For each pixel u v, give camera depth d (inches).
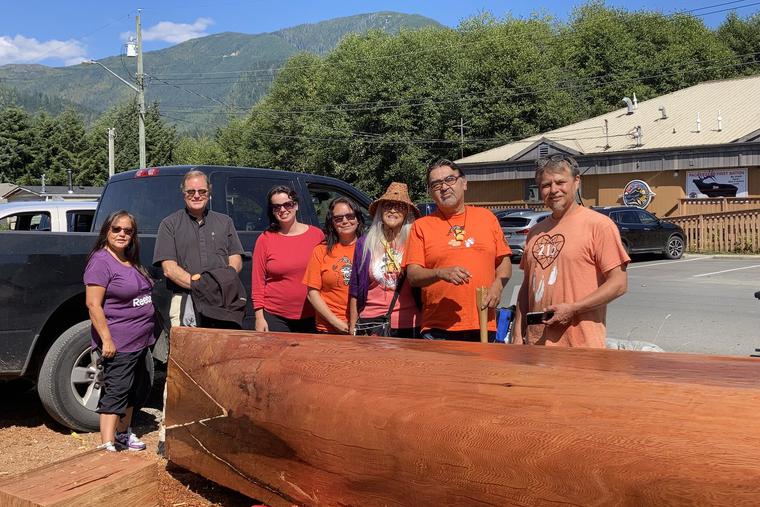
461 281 140.9
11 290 177.5
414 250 155.9
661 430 70.1
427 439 89.0
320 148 1817.2
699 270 649.6
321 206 264.1
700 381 77.0
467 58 1723.7
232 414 123.0
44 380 181.8
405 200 163.6
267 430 114.7
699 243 878.4
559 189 133.0
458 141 1632.6
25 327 179.6
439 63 1721.2
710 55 1980.8
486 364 93.7
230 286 170.6
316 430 104.7
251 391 119.0
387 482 94.4
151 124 2832.2
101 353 166.2
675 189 982.4
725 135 960.3
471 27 2016.5
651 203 1007.6
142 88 1249.4
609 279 127.6
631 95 1824.6
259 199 239.0
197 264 176.1
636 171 1014.4
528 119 1651.1
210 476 130.0
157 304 202.8
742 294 478.3
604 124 1184.2
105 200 250.8
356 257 169.9
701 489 64.9
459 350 109.2
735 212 850.1
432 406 90.8
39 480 101.4
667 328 350.3
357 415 98.7
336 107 1795.0
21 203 338.3
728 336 327.3
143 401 176.7
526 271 143.6
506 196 1187.9
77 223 345.4
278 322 193.9
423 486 89.8
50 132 2706.7
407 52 1737.2
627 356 100.7
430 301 155.6
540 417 79.9
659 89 1902.1
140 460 110.0
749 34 2172.7
